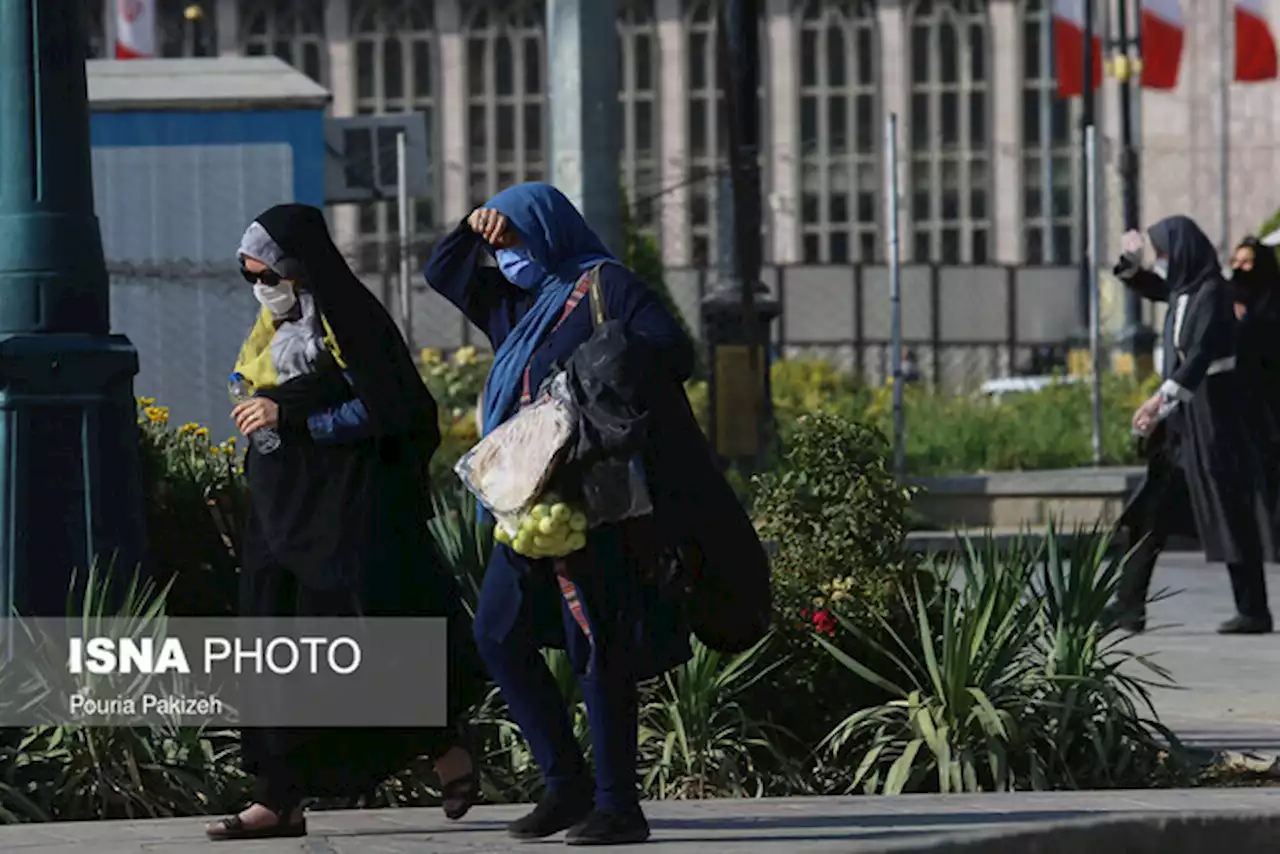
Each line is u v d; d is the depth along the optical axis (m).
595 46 29.36
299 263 15.20
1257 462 31.69
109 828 16.36
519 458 14.23
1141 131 171.62
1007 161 181.38
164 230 53.72
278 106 54.28
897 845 14.50
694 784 19.42
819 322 129.50
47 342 18.98
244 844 15.30
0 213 19.25
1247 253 31.97
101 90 54.00
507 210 14.81
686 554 14.46
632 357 14.26
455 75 184.88
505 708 20.02
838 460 21.22
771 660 20.62
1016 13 180.75
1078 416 63.75
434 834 15.76
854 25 182.62
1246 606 32.31
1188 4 170.50
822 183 183.12
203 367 53.19
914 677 20.45
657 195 63.50
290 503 15.36
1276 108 169.75
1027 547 21.64
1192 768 20.27
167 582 20.77
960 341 129.25
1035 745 19.94
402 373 15.29
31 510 18.91
